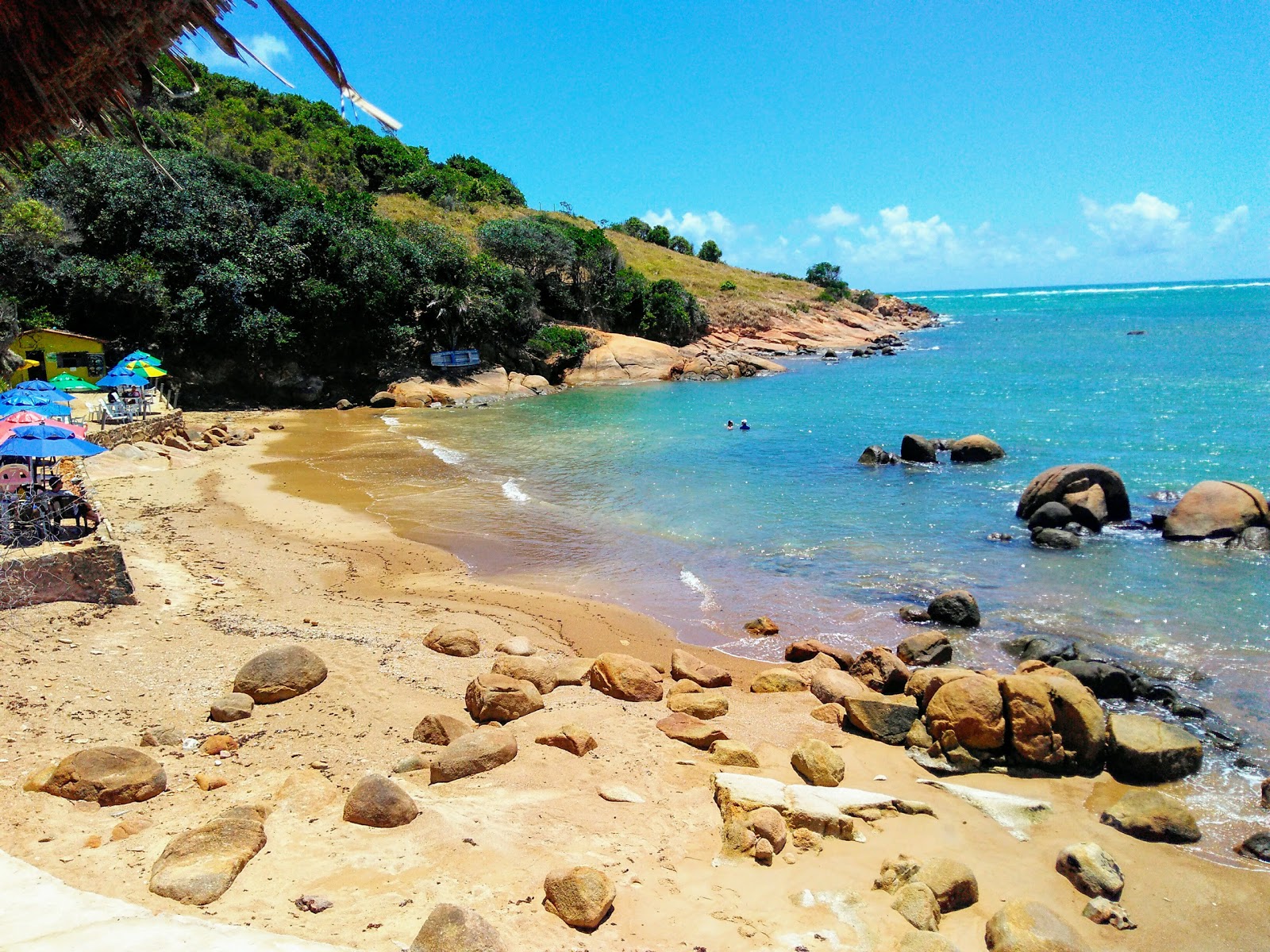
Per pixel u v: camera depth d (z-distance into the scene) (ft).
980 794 32.42
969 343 269.44
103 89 12.89
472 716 36.50
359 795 25.86
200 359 153.17
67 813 25.29
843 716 38.73
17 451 48.65
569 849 26.05
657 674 42.24
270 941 17.02
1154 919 25.59
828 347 263.49
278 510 78.02
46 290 138.72
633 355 211.82
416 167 289.12
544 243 226.38
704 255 358.64
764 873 26.22
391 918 20.83
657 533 70.03
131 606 46.09
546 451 109.60
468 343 188.24
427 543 68.08
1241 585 54.19
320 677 37.73
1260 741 36.37
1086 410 124.26
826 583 58.08
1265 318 313.12
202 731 32.58
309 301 158.71
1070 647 45.50
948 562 61.52
